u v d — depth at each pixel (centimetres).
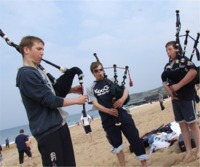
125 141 835
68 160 324
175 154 533
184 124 481
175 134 646
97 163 684
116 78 481
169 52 466
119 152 484
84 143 1191
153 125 1120
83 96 333
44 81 329
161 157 543
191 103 454
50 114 321
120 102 457
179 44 461
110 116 471
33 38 336
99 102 475
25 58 335
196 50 444
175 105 482
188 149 479
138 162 568
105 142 993
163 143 625
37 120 319
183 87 452
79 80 368
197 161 445
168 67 472
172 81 468
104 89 471
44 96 312
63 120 330
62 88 357
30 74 316
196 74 437
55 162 313
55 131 318
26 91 315
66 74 361
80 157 821
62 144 323
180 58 455
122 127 467
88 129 1230
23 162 1120
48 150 315
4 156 1877
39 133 316
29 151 1090
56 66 362
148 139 691
